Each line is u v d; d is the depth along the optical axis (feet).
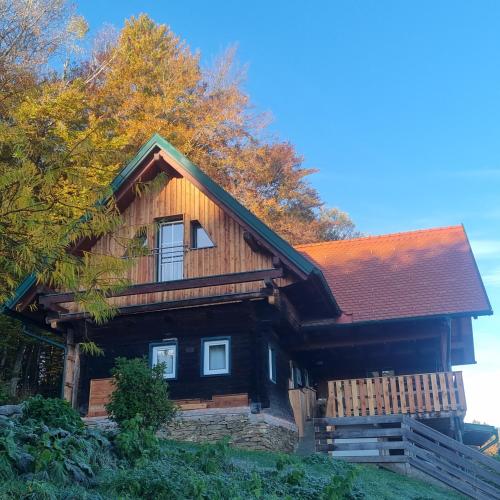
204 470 31.53
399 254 74.69
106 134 71.92
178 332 58.49
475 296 61.21
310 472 39.32
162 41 122.83
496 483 46.32
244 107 126.41
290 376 64.44
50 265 27.32
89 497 24.95
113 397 44.86
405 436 49.16
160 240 59.98
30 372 88.02
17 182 25.53
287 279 54.34
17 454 26.00
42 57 90.79
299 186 133.80
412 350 64.90
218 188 55.88
